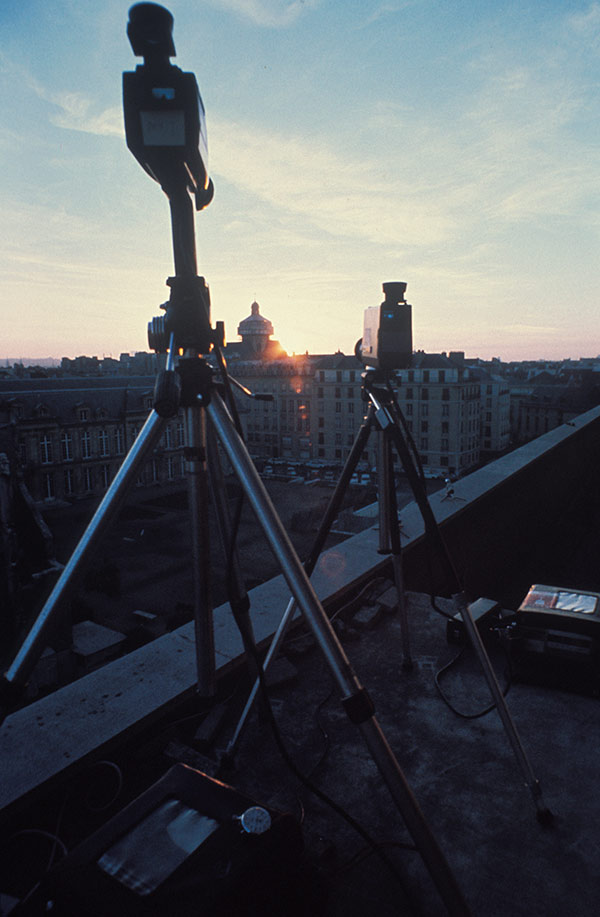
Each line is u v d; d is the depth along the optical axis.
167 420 1.33
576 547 8.01
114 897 1.16
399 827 1.91
